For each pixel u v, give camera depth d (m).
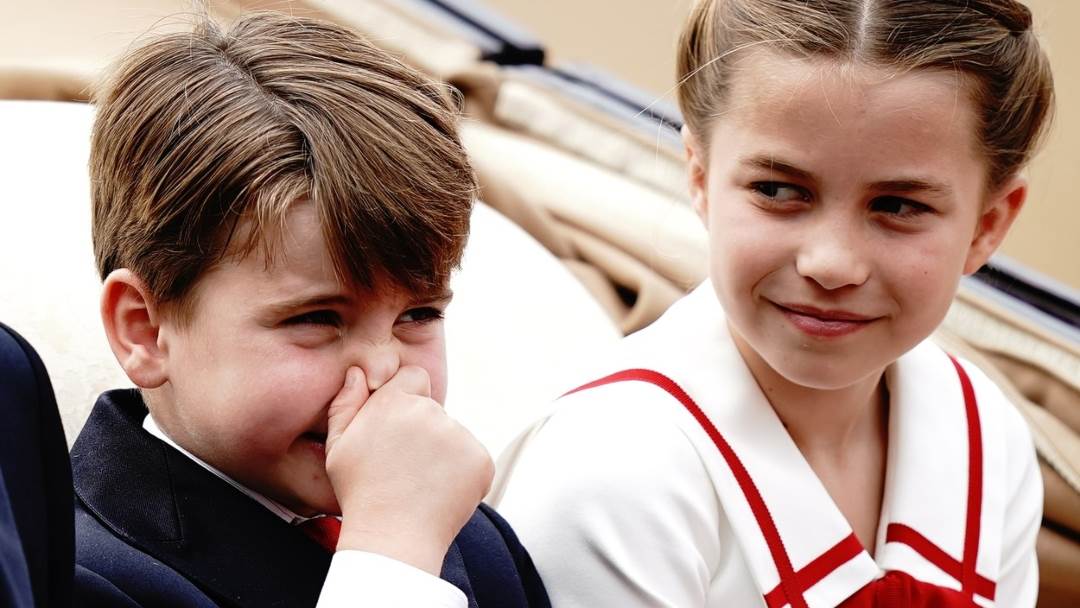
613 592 3.82
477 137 6.33
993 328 5.99
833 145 3.44
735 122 3.62
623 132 6.60
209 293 3.05
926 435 4.16
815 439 4.11
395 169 3.09
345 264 3.01
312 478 3.19
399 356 3.19
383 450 3.09
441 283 3.22
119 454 3.27
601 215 6.06
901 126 3.42
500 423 4.62
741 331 3.79
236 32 3.32
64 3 5.99
